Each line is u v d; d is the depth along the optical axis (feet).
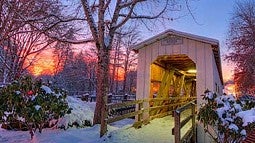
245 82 97.96
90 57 127.24
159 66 37.19
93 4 34.47
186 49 30.27
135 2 31.01
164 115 37.76
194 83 66.28
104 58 30.99
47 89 21.66
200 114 20.31
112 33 31.86
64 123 28.27
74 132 25.58
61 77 120.26
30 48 48.70
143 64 32.50
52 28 35.50
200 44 29.68
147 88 31.78
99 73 30.96
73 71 131.03
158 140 23.35
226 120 17.75
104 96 30.14
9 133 25.07
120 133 24.22
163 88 37.93
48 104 21.21
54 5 35.86
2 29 29.96
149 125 30.17
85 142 21.91
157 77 36.11
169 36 31.42
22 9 32.07
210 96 19.89
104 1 31.68
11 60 48.08
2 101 19.98
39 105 20.34
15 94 19.77
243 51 96.17
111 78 143.64
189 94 62.54
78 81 134.41
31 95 20.35
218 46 28.94
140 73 32.53
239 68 99.55
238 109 17.89
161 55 31.55
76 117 31.17
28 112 19.84
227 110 18.11
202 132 26.91
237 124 17.02
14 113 20.52
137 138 23.73
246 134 16.15
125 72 135.33
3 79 48.65
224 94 20.34
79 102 41.91
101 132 23.35
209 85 28.32
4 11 30.63
